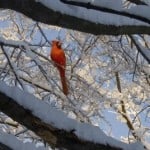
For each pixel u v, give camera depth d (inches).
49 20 131.6
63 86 207.8
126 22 134.2
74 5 132.0
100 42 341.7
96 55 358.0
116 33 135.9
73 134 128.6
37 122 128.0
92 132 131.1
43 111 128.6
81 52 328.8
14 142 127.6
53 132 128.8
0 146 126.3
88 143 129.9
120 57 349.7
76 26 133.2
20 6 129.1
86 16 131.2
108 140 131.8
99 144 130.2
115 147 131.7
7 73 239.3
